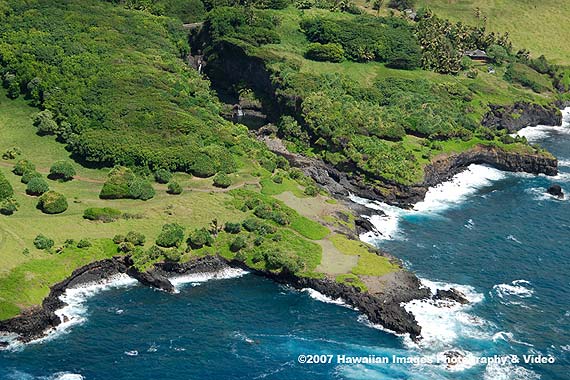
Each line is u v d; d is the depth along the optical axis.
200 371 113.81
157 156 174.38
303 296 136.62
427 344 123.38
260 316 129.62
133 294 134.75
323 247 149.25
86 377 110.62
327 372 115.25
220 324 126.56
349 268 141.50
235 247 145.62
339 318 130.00
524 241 166.75
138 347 118.75
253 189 171.75
